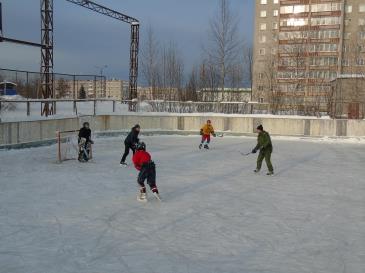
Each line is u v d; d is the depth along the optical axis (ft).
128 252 20.51
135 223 25.41
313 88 148.56
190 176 41.57
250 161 52.34
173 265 18.93
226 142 74.84
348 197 33.73
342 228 25.20
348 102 96.32
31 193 32.81
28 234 23.02
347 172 45.70
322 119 82.23
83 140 49.24
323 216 27.84
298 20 197.67
